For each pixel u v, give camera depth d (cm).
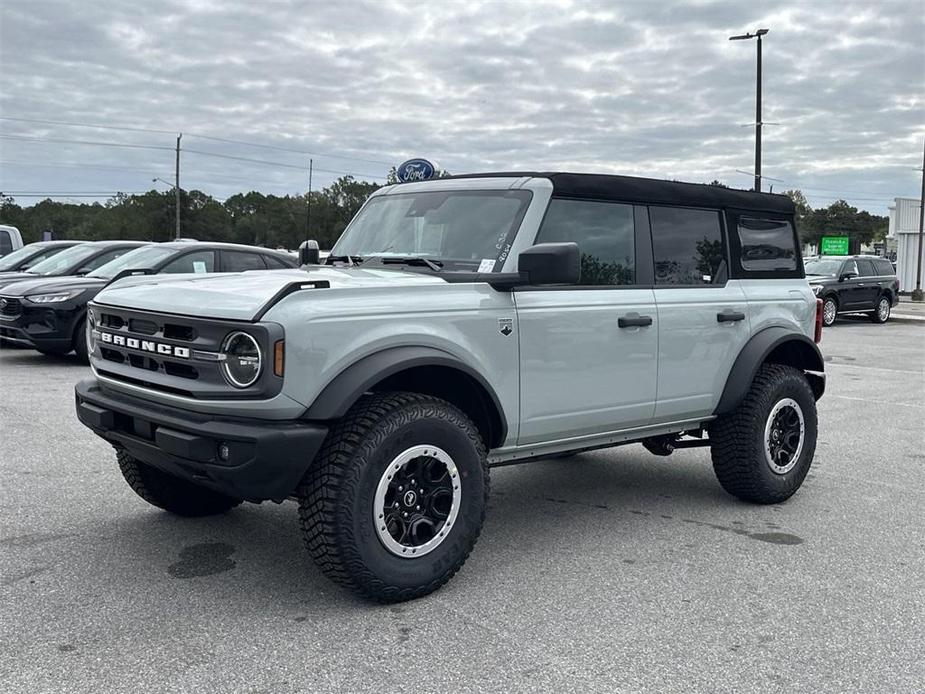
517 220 430
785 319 563
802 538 482
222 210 9856
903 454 714
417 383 405
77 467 591
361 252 484
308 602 376
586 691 301
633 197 479
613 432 478
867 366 1359
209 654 324
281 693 296
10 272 1367
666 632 352
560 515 523
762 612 375
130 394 393
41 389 894
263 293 351
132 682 301
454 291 393
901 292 4516
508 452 433
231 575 405
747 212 554
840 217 10312
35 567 411
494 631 350
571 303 438
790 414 550
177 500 477
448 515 384
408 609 371
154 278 441
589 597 388
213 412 348
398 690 299
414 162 880
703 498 568
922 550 463
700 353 506
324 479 350
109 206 9756
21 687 296
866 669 323
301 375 339
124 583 393
